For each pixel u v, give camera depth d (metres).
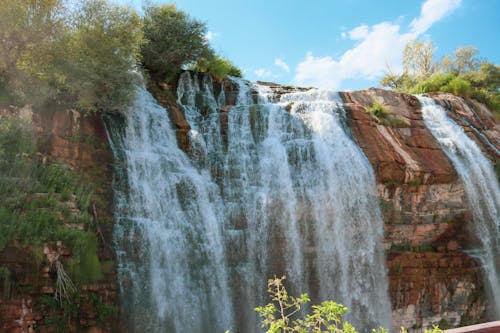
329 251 13.78
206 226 12.73
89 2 12.85
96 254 9.88
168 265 11.49
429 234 15.52
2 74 11.19
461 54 31.25
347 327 4.54
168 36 17.23
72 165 10.87
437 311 14.93
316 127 15.39
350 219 14.28
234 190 13.94
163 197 12.37
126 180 11.74
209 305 11.83
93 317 9.52
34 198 9.34
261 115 15.67
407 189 15.30
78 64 11.56
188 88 17.64
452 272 15.38
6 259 8.43
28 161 9.80
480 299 15.66
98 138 11.78
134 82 13.20
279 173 14.42
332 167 14.79
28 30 11.38
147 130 13.55
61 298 8.95
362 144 15.54
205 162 14.23
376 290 14.12
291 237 13.52
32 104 10.86
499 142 20.23
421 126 18.38
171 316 11.02
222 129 15.28
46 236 9.01
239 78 20.00
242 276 12.69
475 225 16.33
